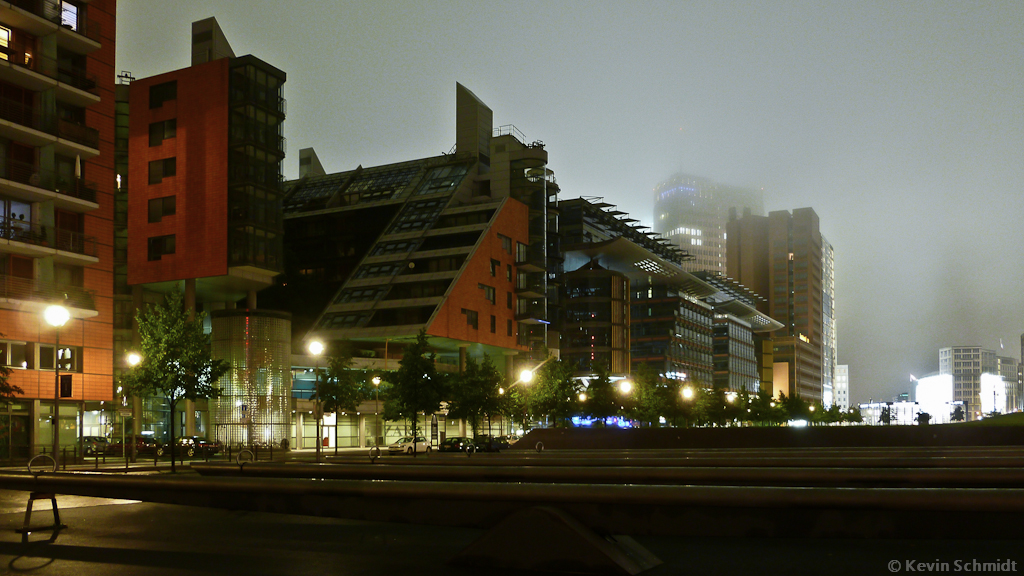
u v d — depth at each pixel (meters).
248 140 70.69
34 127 49.91
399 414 60.75
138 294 73.81
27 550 11.58
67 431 51.66
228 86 71.44
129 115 75.56
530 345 103.50
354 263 104.88
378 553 11.02
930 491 7.23
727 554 11.05
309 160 137.50
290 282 103.62
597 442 41.75
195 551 11.34
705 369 170.88
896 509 7.28
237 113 71.44
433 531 13.56
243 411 66.12
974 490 7.13
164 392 41.66
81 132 52.84
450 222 100.31
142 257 73.12
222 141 70.94
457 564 9.52
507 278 99.00
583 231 144.38
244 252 69.56
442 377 57.72
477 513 9.38
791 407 155.38
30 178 49.50
